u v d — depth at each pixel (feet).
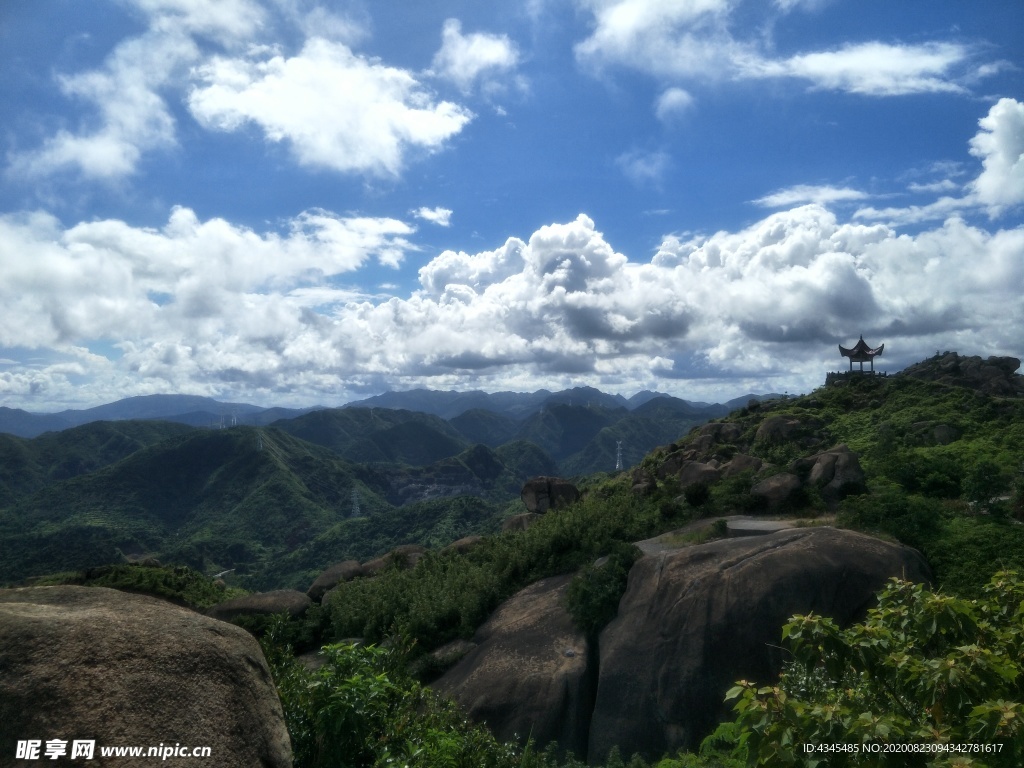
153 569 76.43
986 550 50.11
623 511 71.41
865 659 16.44
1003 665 14.88
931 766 12.88
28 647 12.74
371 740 18.92
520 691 46.57
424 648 55.67
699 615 45.78
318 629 60.80
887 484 69.26
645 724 43.39
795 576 46.11
